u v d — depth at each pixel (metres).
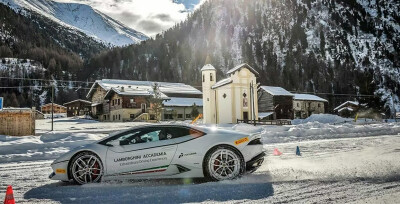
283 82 156.75
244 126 21.53
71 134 15.32
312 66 169.00
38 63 185.00
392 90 141.38
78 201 4.61
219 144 5.82
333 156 8.87
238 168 5.77
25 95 142.25
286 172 6.44
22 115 20.98
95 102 76.75
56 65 180.88
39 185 5.96
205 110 52.88
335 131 18.75
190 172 5.77
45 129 36.25
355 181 5.41
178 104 69.69
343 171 6.36
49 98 149.38
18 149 11.99
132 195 4.87
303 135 17.53
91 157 5.87
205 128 6.14
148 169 5.74
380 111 52.72
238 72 50.53
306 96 76.31
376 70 165.25
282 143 13.99
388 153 9.07
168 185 5.58
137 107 66.12
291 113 65.12
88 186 5.60
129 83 77.38
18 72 160.75
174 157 5.77
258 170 6.72
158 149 5.81
